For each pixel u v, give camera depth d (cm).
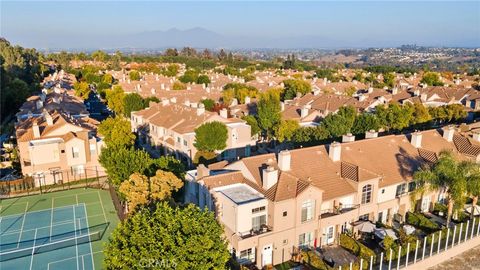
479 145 5931
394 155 5509
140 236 3127
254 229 4119
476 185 4441
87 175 7000
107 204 5872
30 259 4316
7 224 5175
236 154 7781
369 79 19912
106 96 13162
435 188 4731
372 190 4725
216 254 3216
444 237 4509
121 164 5447
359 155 5325
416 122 8950
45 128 7062
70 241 4725
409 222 4981
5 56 16312
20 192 6309
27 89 13038
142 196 4469
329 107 10500
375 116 8169
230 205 4075
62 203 5900
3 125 10581
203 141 6856
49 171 6656
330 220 4431
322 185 4597
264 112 8362
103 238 4800
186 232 3203
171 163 5553
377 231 4503
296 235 4241
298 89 13825
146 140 9300
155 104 10038
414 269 4031
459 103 10638
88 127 7856
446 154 4875
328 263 4166
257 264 4084
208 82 17212
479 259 4325
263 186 4319
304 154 5038
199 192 4728
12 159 7362
